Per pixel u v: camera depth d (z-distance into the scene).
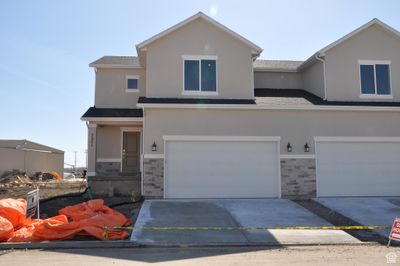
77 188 21.06
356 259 7.82
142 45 15.97
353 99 16.97
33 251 8.47
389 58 17.39
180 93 15.99
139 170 20.00
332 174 15.41
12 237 9.12
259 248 8.95
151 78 15.98
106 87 20.27
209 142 15.08
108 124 18.69
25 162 32.38
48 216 12.10
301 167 15.27
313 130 15.45
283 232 10.34
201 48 16.33
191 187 14.86
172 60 16.14
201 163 14.96
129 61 21.05
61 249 8.68
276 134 15.27
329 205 13.74
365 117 15.73
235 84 16.33
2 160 29.16
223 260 7.67
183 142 14.98
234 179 15.02
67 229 9.29
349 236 10.10
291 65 21.06
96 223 9.74
